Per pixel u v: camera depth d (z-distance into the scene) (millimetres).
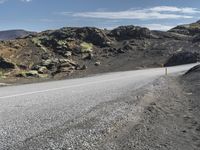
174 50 118875
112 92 20656
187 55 102000
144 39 137500
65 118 11898
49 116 12164
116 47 128875
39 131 10016
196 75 38250
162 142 10453
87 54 117750
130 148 9562
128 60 108875
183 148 9922
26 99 16828
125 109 14383
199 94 22844
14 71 83250
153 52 117938
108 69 93562
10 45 114000
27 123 10992
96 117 12094
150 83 28453
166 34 142375
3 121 11211
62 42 122188
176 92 24578
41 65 87500
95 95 18875
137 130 11625
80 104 15156
